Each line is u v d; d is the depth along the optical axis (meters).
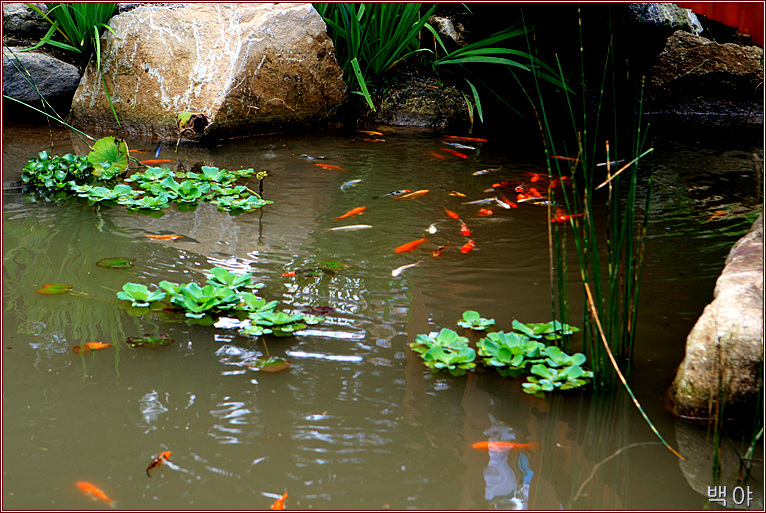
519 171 4.51
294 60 5.21
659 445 1.86
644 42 6.23
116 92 5.13
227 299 2.54
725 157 4.91
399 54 6.00
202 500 1.56
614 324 2.34
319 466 1.70
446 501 1.60
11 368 2.08
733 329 1.92
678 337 2.40
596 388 2.12
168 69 5.01
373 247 3.20
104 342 2.26
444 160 4.75
